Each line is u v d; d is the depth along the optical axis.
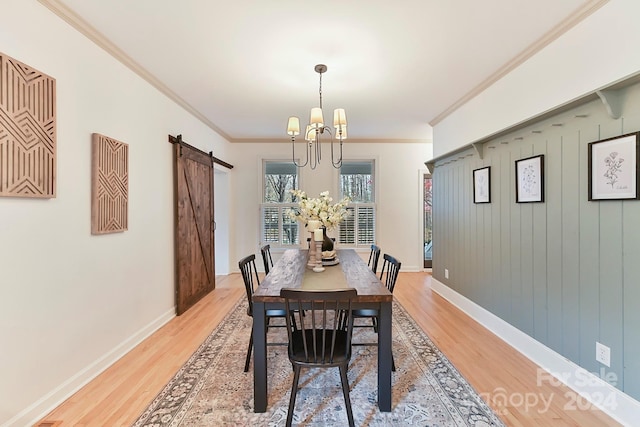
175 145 3.34
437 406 1.79
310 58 2.51
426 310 3.48
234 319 3.21
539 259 2.29
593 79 1.84
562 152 2.07
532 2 1.82
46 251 1.77
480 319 3.09
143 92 2.77
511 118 2.61
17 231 1.61
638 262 1.58
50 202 1.80
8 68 1.52
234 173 5.47
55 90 1.80
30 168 1.64
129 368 2.23
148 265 2.85
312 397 1.89
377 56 2.47
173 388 1.97
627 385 1.64
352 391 1.95
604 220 1.77
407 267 5.54
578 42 1.94
